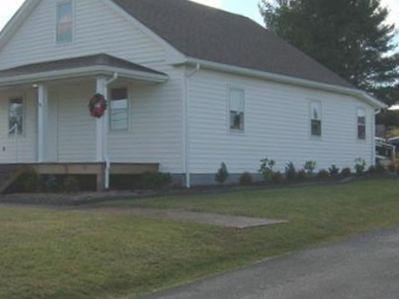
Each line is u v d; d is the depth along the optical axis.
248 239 12.11
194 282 9.51
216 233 12.19
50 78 20.55
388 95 48.41
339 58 44.72
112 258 10.11
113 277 9.39
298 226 13.61
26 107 24.61
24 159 24.67
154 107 21.56
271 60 25.92
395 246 12.05
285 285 9.16
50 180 19.41
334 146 28.62
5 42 25.86
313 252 11.59
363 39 47.09
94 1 23.17
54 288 8.73
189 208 15.24
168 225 12.50
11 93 25.14
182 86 20.97
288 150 25.66
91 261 9.84
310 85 26.62
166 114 21.31
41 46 24.75
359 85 46.56
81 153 23.33
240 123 23.22
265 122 24.44
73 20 23.78
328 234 13.51
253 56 25.00
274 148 24.89
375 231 13.97
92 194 17.70
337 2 45.41
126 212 14.46
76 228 11.80
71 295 8.68
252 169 23.70
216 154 22.11
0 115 25.55
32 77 20.81
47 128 23.59
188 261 10.52
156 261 10.26
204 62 21.27
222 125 22.39
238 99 23.16
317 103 27.53
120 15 22.38
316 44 45.12
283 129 25.39
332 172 27.45
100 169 19.09
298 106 26.33
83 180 20.36
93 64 19.55
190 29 23.98
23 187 19.67
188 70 21.08
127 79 20.52
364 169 29.98
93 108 19.45
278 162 25.08
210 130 21.88
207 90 21.80
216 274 9.99
